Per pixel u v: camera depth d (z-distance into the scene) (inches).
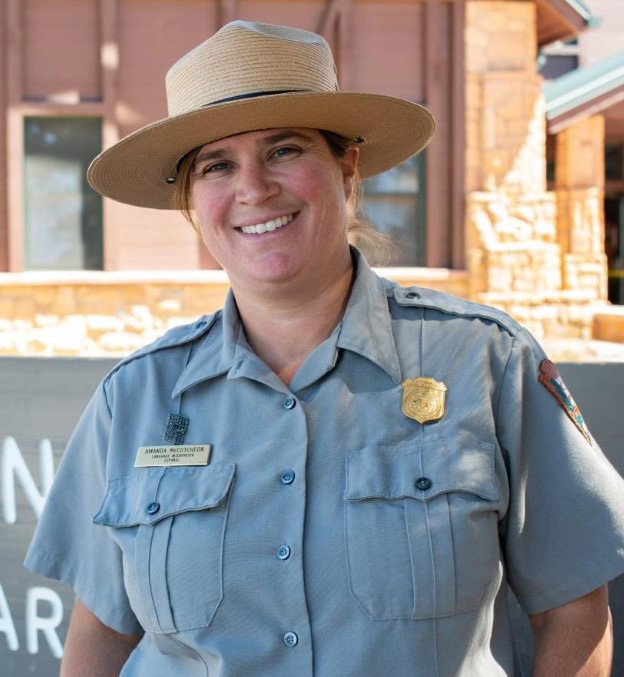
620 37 522.0
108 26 337.4
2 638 94.3
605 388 88.1
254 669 60.7
